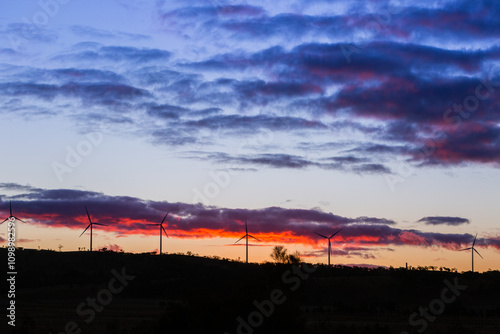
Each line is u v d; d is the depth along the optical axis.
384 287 164.00
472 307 151.88
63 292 156.62
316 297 156.25
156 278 175.88
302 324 52.62
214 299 51.75
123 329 72.44
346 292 160.25
